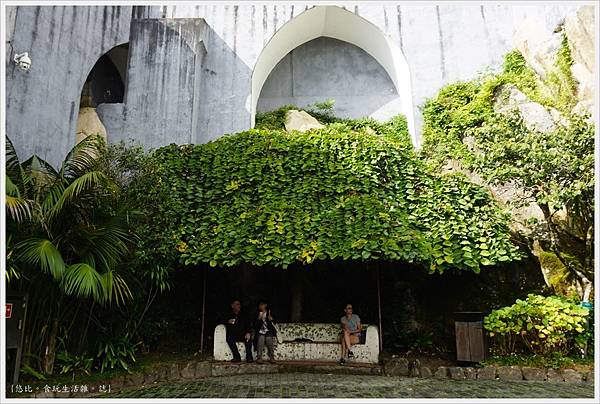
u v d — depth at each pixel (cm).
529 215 1003
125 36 1266
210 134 1227
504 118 933
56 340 712
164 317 978
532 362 757
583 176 804
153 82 1166
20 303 629
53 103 1002
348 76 1515
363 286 1060
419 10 1315
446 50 1276
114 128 1138
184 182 919
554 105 1086
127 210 736
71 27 1088
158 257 821
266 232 851
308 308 1058
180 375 783
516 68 1223
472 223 867
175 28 1205
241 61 1282
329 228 845
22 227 627
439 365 826
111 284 629
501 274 1008
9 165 684
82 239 659
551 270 956
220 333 880
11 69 887
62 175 684
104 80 1444
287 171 934
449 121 1180
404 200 906
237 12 1323
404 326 991
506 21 1288
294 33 1395
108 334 791
